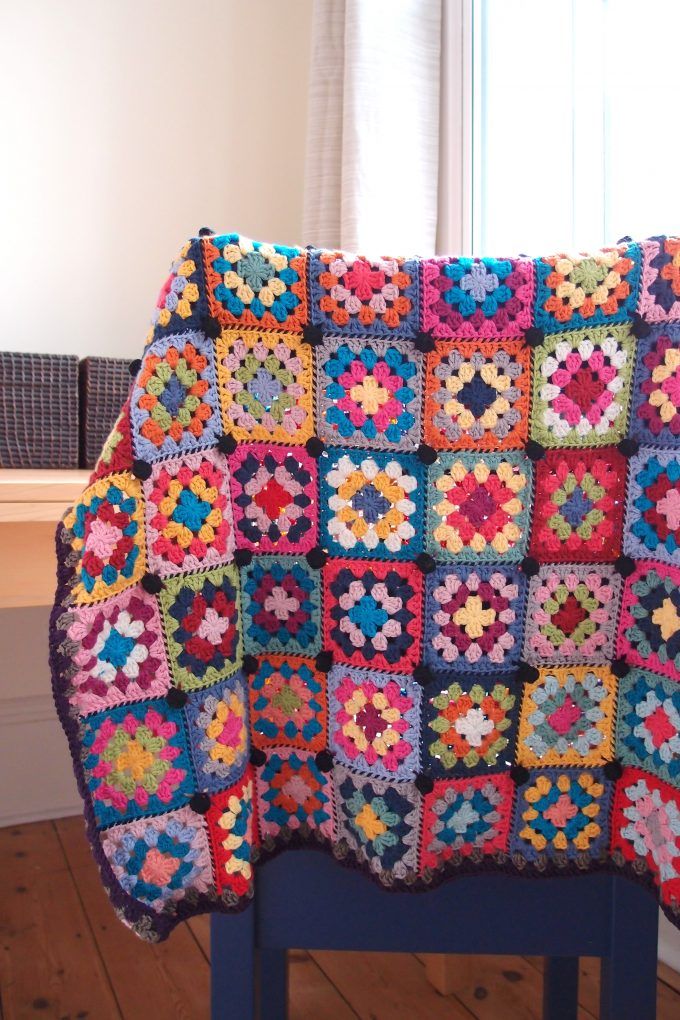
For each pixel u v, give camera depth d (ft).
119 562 1.85
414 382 1.98
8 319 5.21
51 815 5.44
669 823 1.94
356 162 4.36
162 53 5.54
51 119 5.27
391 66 4.45
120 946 4.08
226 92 5.72
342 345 1.98
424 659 2.03
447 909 2.15
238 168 5.76
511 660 2.06
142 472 1.85
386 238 4.45
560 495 2.01
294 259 1.95
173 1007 3.64
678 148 3.83
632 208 4.13
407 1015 3.66
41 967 3.89
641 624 2.03
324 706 2.12
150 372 1.86
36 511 2.48
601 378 1.97
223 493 1.98
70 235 5.34
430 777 2.02
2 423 3.90
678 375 1.90
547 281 1.94
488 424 1.99
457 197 4.65
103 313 5.44
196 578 1.93
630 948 2.14
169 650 1.90
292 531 2.06
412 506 2.01
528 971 4.05
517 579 2.04
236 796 1.99
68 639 1.80
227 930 2.14
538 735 2.09
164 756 1.91
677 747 1.93
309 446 1.98
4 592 2.51
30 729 5.36
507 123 4.69
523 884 2.15
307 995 3.81
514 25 4.67
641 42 4.06
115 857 1.87
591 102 4.35
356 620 2.05
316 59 4.74
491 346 1.97
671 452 1.92
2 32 5.13
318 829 2.17
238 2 5.73
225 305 1.91
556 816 2.11
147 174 5.52
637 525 2.01
